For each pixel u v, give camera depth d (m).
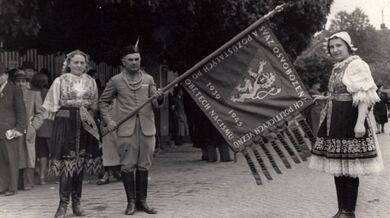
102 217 6.35
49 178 10.02
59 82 6.31
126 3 10.31
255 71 5.98
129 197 6.51
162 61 14.75
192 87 6.11
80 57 6.36
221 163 12.05
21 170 8.72
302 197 7.51
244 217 6.24
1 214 6.65
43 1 9.20
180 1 10.50
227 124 6.00
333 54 5.73
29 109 8.74
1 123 8.16
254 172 5.95
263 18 5.95
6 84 8.30
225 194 7.89
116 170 9.26
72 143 6.26
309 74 26.86
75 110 6.27
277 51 5.95
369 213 6.37
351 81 5.41
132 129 6.48
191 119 13.73
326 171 5.60
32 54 12.87
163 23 11.53
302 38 16.06
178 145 17.50
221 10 11.71
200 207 6.90
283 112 5.88
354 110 5.50
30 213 6.70
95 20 11.17
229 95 6.03
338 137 5.52
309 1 14.64
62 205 6.26
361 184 8.54
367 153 5.44
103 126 6.88
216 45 13.38
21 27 8.38
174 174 10.29
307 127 5.85
